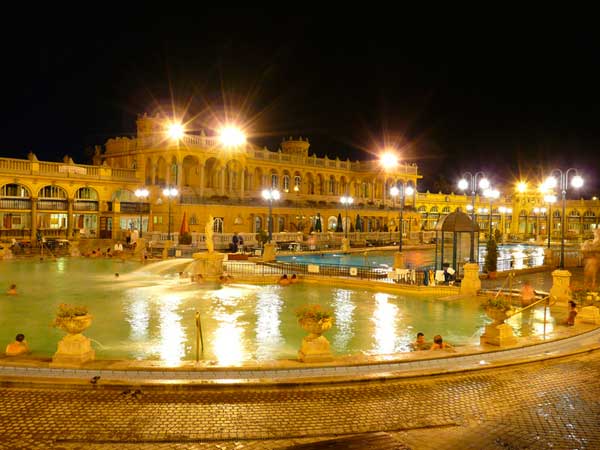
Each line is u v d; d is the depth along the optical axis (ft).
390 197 255.29
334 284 87.20
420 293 77.71
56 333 50.08
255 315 60.03
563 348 42.83
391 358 37.99
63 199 153.17
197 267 90.79
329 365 36.04
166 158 167.73
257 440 25.54
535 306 67.67
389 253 165.07
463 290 77.05
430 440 25.82
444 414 29.14
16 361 35.40
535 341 44.37
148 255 120.57
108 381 31.63
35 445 24.40
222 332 51.13
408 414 29.01
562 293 67.56
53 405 28.99
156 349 44.45
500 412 29.60
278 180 212.64
